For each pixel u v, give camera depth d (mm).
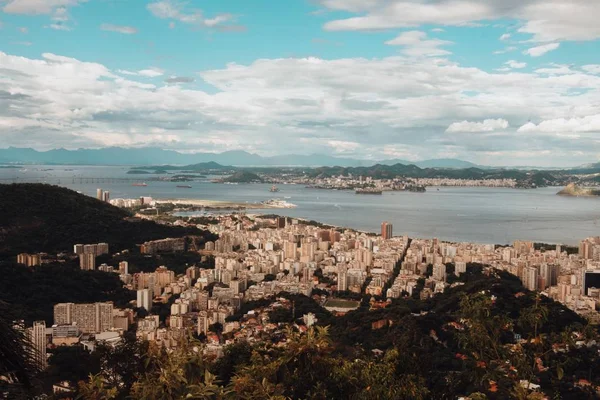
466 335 15641
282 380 16000
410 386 17016
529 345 15641
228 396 13250
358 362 18656
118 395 16344
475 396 15117
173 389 12914
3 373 9211
